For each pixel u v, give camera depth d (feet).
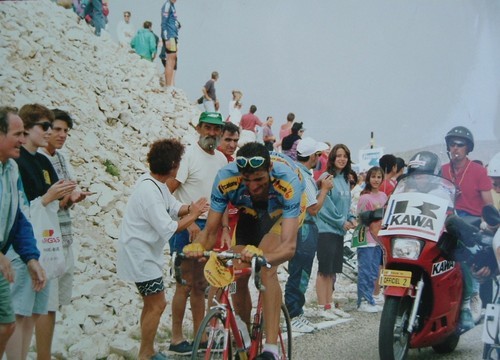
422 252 13.55
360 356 16.07
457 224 13.66
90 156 25.25
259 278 11.17
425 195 14.35
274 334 11.92
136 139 30.68
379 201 20.97
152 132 32.37
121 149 28.22
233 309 12.60
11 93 24.91
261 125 37.17
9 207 11.20
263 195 12.59
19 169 12.37
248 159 11.68
